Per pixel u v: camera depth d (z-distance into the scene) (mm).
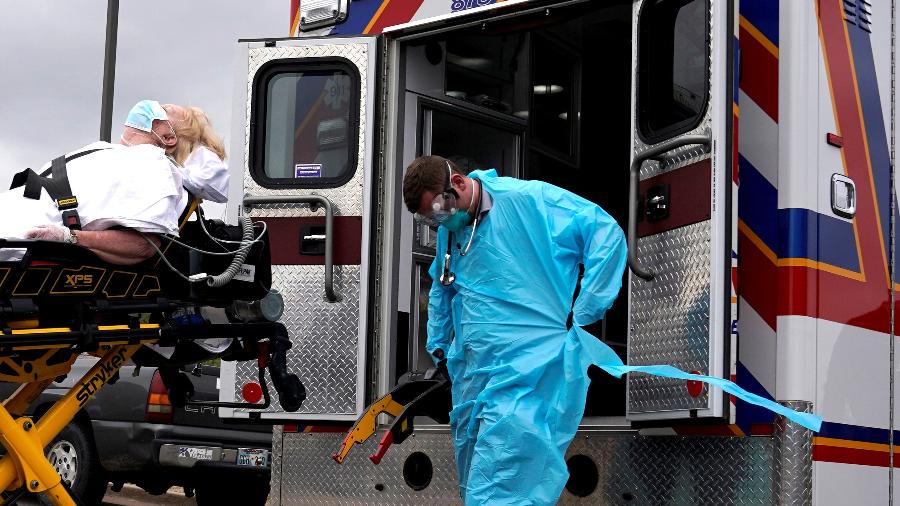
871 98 7941
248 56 9539
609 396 10227
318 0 9695
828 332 7398
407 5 9180
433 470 8570
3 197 6836
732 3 7441
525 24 8695
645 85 8031
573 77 11062
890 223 7992
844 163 7656
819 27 7586
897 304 7984
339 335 9031
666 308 7555
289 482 9234
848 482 7418
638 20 8039
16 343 6375
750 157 7582
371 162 9102
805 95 7434
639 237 7840
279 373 7809
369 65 9211
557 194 7125
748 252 7504
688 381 7316
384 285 9086
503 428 6848
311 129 9375
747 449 7336
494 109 10359
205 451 12711
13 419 6809
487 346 7145
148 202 6887
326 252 8969
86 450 12984
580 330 6797
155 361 7848
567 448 7574
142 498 15867
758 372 7379
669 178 7676
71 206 6754
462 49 10125
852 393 7523
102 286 6902
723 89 7352
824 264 7422
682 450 7598
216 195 7531
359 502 8867
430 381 8172
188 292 7301
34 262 6562
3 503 7266
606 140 10859
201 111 7668
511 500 6789
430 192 7020
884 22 8125
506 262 7102
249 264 7586
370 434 8070
